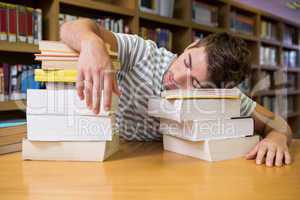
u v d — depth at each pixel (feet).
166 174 1.88
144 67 3.33
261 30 13.57
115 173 1.89
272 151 2.20
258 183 1.71
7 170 1.95
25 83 5.69
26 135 2.39
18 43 5.48
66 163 2.13
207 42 2.84
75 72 2.13
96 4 6.51
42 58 2.14
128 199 1.46
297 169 2.01
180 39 9.19
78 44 2.09
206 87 2.71
